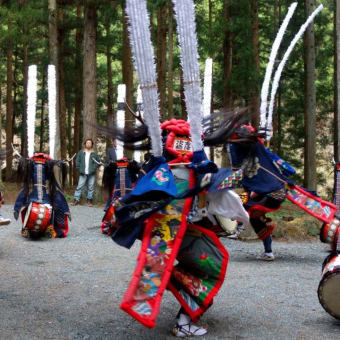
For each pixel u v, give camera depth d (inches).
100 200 575.5
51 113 327.6
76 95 951.0
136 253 298.0
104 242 333.4
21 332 163.0
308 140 669.9
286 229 368.5
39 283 224.7
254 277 243.1
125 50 820.0
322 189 935.7
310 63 660.1
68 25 844.6
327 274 171.2
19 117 1216.2
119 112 235.0
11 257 281.3
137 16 142.7
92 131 612.7
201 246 159.5
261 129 266.1
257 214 276.1
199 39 736.3
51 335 161.0
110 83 1002.7
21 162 334.3
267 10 884.6
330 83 858.8
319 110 965.2
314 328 169.5
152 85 148.3
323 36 828.6
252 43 703.7
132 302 141.3
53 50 662.5
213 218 166.2
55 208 345.4
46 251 300.2
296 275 249.8
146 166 161.5
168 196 151.9
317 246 337.7
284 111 869.8
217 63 917.2
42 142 1179.3
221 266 159.8
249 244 342.0
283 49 801.6
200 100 153.3
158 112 152.3
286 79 865.5
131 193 153.3
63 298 201.9
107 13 623.8
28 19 595.2
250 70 676.1
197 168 153.8
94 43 618.8
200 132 154.9
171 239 153.3
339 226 279.0
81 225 403.9
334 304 170.1
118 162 354.9
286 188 280.8
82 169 534.0
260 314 184.4
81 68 929.5
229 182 157.2
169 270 148.9
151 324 140.2
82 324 171.8
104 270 252.5
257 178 269.0
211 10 930.1
